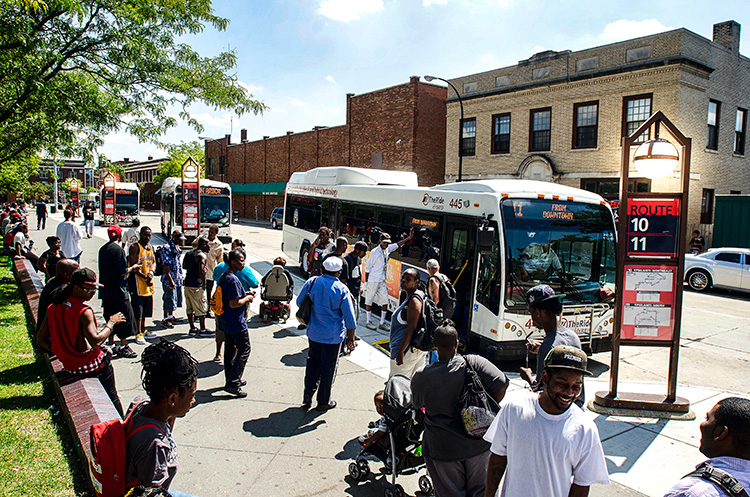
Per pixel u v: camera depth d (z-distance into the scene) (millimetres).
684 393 7078
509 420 2504
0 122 9445
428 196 9938
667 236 6199
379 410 4324
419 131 30266
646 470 4879
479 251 7512
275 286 9750
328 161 39281
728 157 21656
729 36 20953
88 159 10477
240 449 4902
